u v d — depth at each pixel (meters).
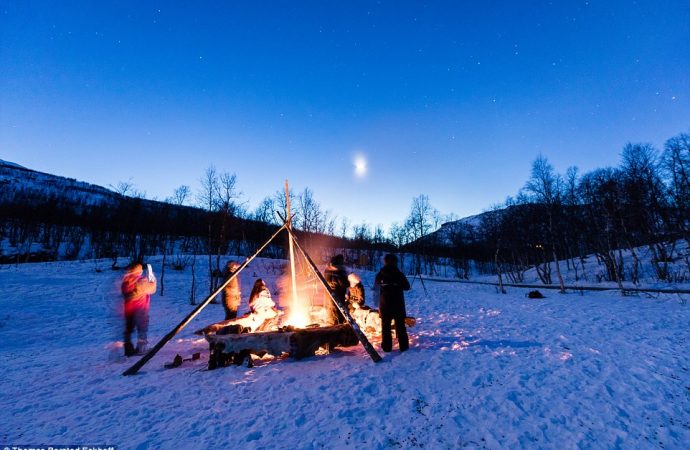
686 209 26.23
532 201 35.75
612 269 25.03
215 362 5.21
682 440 2.85
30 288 17.97
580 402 3.57
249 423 3.38
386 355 5.43
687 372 4.27
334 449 2.88
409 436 3.05
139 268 6.38
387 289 5.70
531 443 2.87
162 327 10.41
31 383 4.91
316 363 5.15
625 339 6.09
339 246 51.16
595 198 31.75
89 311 14.14
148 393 4.29
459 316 9.83
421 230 52.88
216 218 26.89
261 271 27.78
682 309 9.35
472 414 3.40
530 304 12.34
